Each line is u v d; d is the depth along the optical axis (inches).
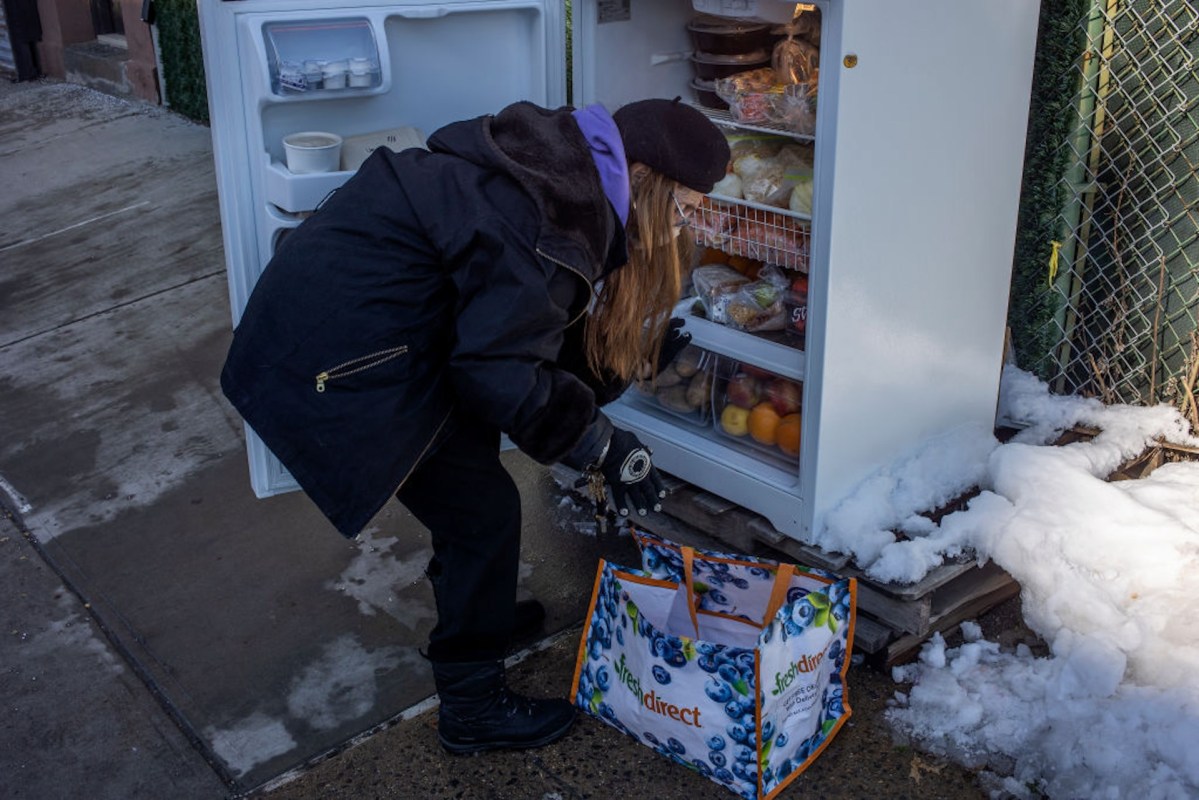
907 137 98.3
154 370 172.7
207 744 102.8
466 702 96.3
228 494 142.6
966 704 98.0
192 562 129.9
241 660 113.6
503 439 125.4
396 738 102.0
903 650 104.6
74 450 154.4
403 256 81.6
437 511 91.9
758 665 85.6
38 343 184.9
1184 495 111.7
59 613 122.5
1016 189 111.1
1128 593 100.7
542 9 110.2
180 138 270.7
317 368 82.0
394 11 101.0
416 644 114.7
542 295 76.9
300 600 122.3
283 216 100.7
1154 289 123.3
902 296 104.5
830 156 93.7
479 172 80.8
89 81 327.0
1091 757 89.2
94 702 108.8
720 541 118.3
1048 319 129.2
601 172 80.7
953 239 107.1
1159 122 118.8
